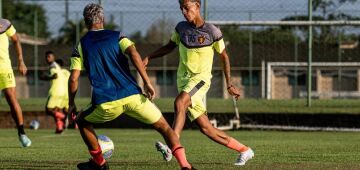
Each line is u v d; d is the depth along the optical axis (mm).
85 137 15148
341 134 35656
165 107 45031
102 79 14219
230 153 22688
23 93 108812
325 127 39812
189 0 17281
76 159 20312
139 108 14273
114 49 14203
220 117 41156
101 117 14469
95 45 14234
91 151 15375
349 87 100062
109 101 14102
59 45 94125
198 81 17297
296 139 30828
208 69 17500
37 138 32094
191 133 36469
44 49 93875
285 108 46375
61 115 36469
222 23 39781
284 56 81438
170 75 104875
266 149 24125
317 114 40469
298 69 84750
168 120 38938
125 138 31859
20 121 22297
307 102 42562
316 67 97062
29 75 108000
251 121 41375
